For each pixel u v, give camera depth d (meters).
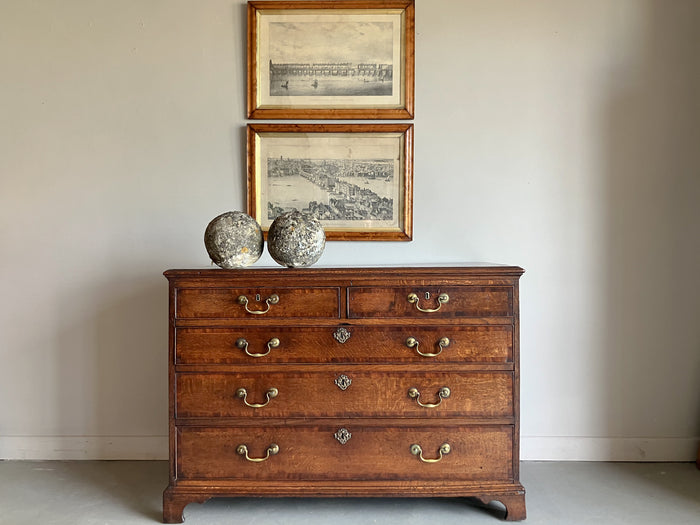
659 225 2.69
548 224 2.70
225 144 2.71
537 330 2.72
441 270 2.07
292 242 2.12
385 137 2.67
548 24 2.68
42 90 2.70
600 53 2.68
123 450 2.72
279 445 2.08
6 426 2.74
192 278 2.08
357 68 2.67
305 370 2.08
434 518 2.13
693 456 2.69
